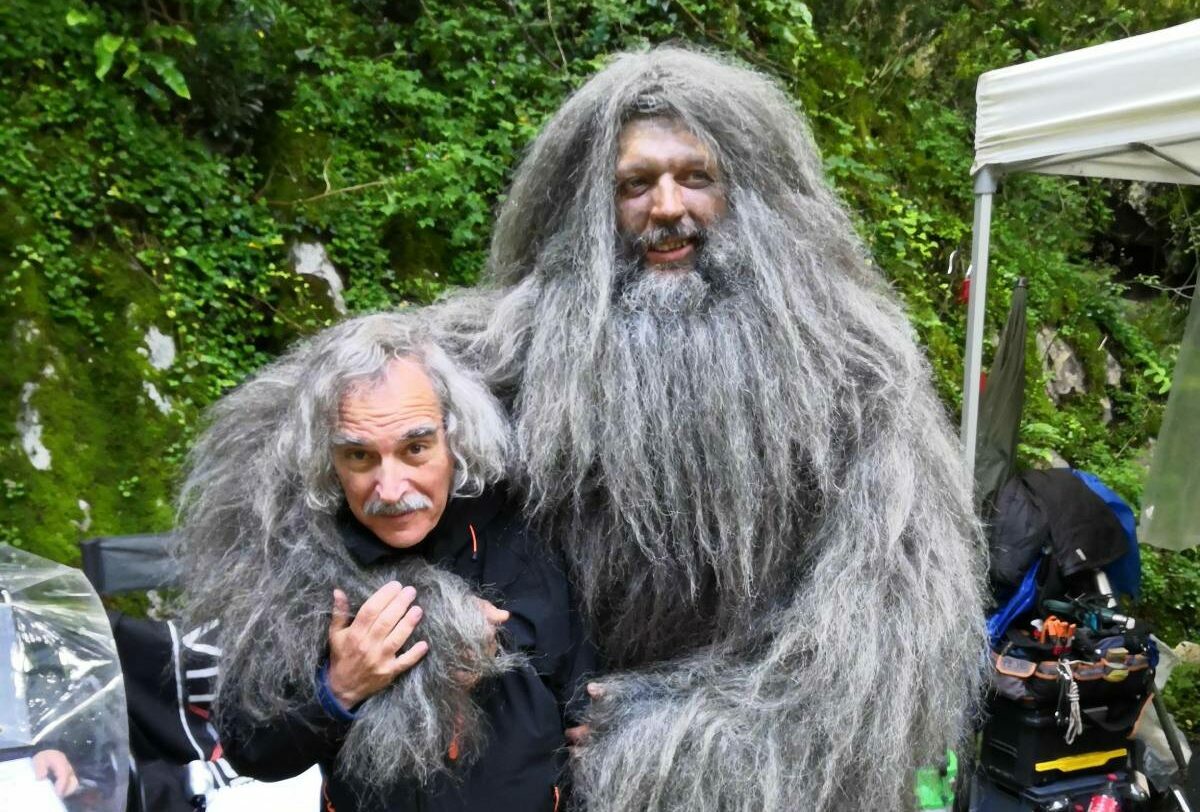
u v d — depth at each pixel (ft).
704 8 15.96
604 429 4.67
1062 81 9.23
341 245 11.80
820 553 4.69
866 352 4.94
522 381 4.90
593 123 5.02
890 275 16.43
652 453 4.66
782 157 5.19
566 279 4.98
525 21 14.74
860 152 17.71
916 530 4.67
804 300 4.87
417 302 12.07
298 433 4.11
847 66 18.30
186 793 5.84
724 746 4.36
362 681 4.00
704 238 4.91
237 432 4.67
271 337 11.12
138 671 5.91
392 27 14.16
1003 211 20.01
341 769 4.18
